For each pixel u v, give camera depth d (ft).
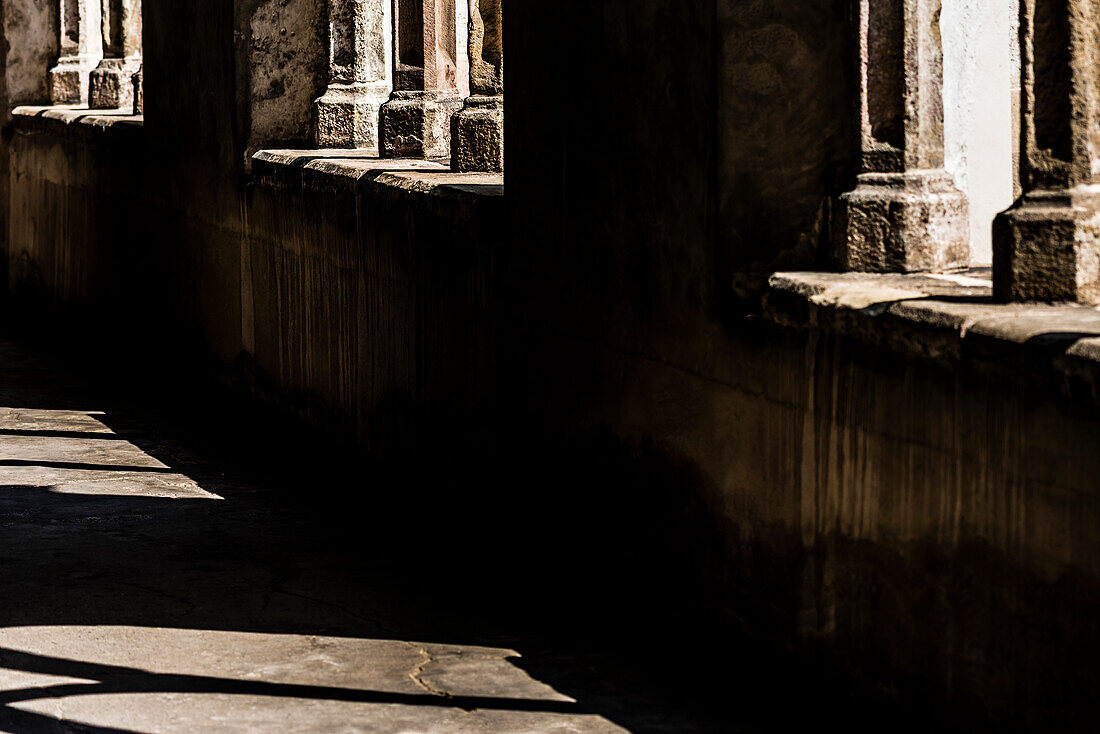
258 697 14.85
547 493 18.22
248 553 20.33
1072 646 10.53
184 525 21.80
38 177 42.60
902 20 13.52
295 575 19.27
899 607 12.35
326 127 27.58
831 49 13.97
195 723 14.17
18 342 40.52
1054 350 10.44
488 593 18.43
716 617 15.02
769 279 13.91
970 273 13.71
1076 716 10.53
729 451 14.65
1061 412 10.51
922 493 12.01
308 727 14.03
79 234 39.45
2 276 46.93
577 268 17.28
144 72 34.47
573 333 17.44
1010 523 11.06
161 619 17.43
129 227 35.76
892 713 12.51
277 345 27.17
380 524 21.93
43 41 44.16
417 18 24.23
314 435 25.59
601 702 14.55
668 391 15.66
